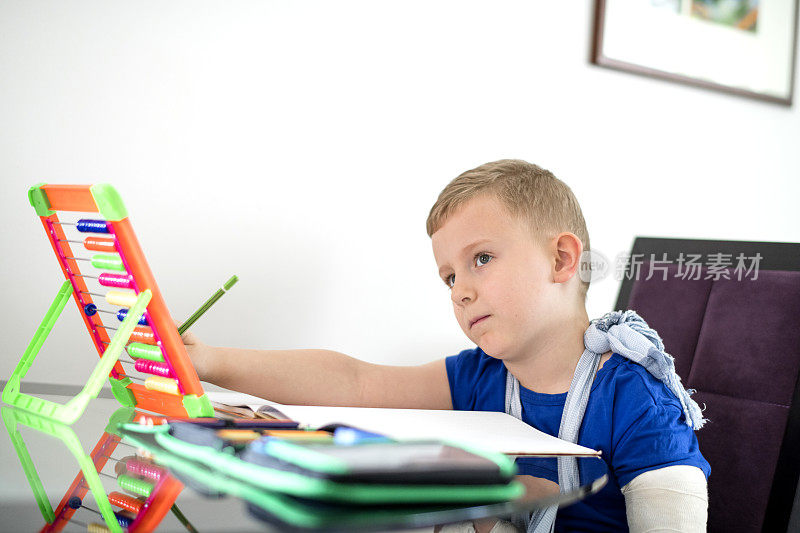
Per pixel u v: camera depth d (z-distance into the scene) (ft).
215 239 3.86
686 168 5.38
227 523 1.38
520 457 2.21
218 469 1.81
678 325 3.84
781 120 5.81
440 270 3.27
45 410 2.49
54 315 2.79
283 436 1.93
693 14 5.25
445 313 4.54
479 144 4.58
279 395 3.22
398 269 4.36
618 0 4.94
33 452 1.98
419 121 4.37
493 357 3.24
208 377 3.04
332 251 4.16
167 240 3.75
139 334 2.56
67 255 2.77
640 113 5.15
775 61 5.69
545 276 3.06
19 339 3.51
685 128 5.36
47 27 3.48
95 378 2.37
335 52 4.11
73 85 3.54
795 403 3.27
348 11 4.13
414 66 4.34
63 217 3.57
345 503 1.47
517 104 4.68
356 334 4.25
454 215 3.12
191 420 2.19
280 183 4.00
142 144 3.69
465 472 1.59
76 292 2.82
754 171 5.71
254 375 3.15
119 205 2.30
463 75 4.49
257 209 3.95
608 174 5.05
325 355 3.41
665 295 3.96
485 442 2.29
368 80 4.21
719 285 3.76
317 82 4.07
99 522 1.43
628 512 2.69
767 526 3.17
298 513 1.44
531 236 3.06
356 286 4.24
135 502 1.54
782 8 5.70
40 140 3.50
